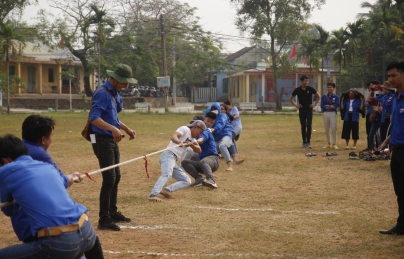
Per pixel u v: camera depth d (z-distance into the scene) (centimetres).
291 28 4516
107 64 4906
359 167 1240
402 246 625
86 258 471
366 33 4241
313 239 656
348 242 643
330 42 4328
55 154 1542
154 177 1135
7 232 707
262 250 611
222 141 1211
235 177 1119
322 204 857
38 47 5016
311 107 1659
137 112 4091
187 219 761
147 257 589
